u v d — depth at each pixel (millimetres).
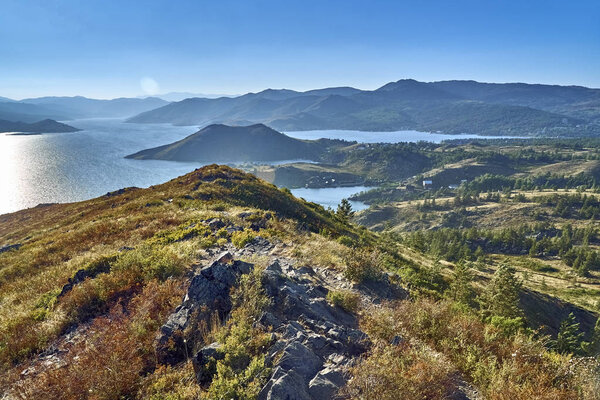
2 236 50250
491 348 7980
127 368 6785
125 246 19750
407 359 6684
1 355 8898
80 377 6707
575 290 106875
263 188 49094
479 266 115000
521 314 33844
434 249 136375
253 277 9453
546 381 6605
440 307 9336
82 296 10781
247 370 5996
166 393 6172
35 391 6672
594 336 54781
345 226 53750
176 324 8195
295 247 16094
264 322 7801
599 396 6004
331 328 7965
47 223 48469
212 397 5594
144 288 10609
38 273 19797
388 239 58875
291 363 6375
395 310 9414
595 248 175625
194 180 50281
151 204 35781
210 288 9164
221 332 7348
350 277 12570
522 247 172500
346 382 6137
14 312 12648
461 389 6430
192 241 17234
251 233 17828
